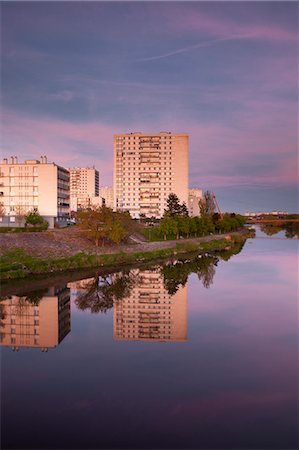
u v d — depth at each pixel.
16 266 57.09
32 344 29.34
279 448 15.73
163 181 183.75
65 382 22.27
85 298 46.12
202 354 26.98
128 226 93.25
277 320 35.62
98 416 18.27
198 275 61.94
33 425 17.47
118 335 31.67
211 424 17.61
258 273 63.25
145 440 16.25
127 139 185.38
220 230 159.00
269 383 21.97
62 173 130.75
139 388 21.41
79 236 84.69
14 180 122.81
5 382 22.30
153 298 45.84
